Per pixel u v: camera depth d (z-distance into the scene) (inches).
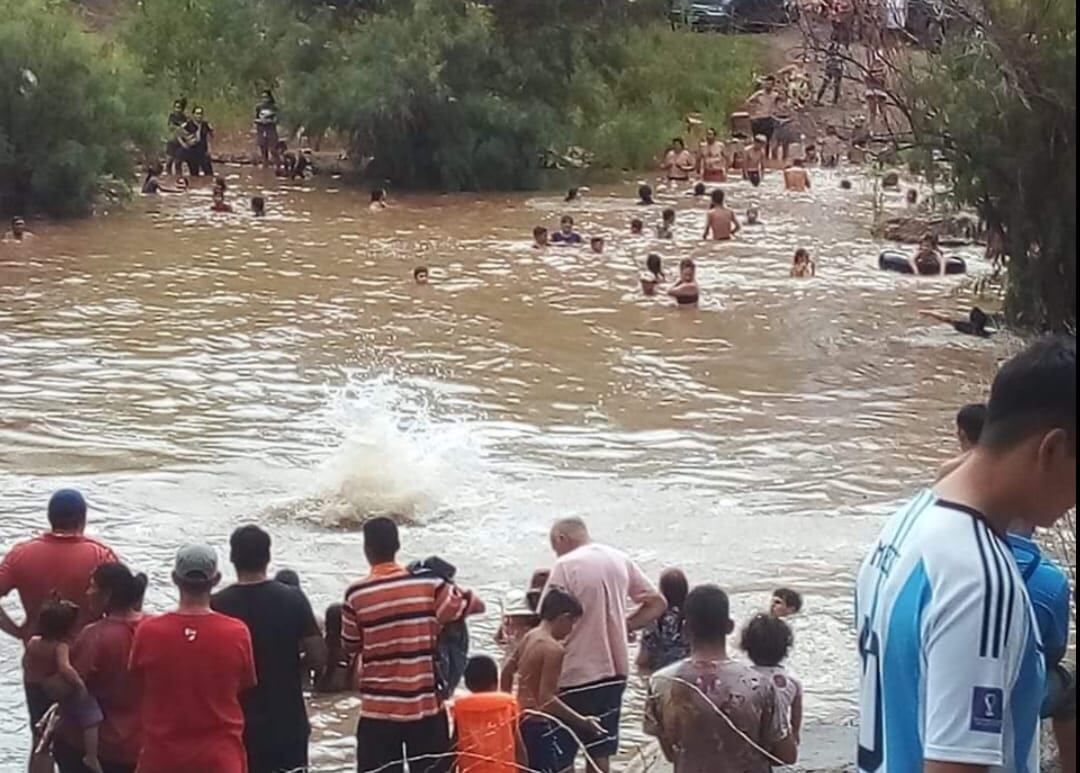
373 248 1587.1
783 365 1122.7
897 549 153.3
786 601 548.7
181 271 1443.2
